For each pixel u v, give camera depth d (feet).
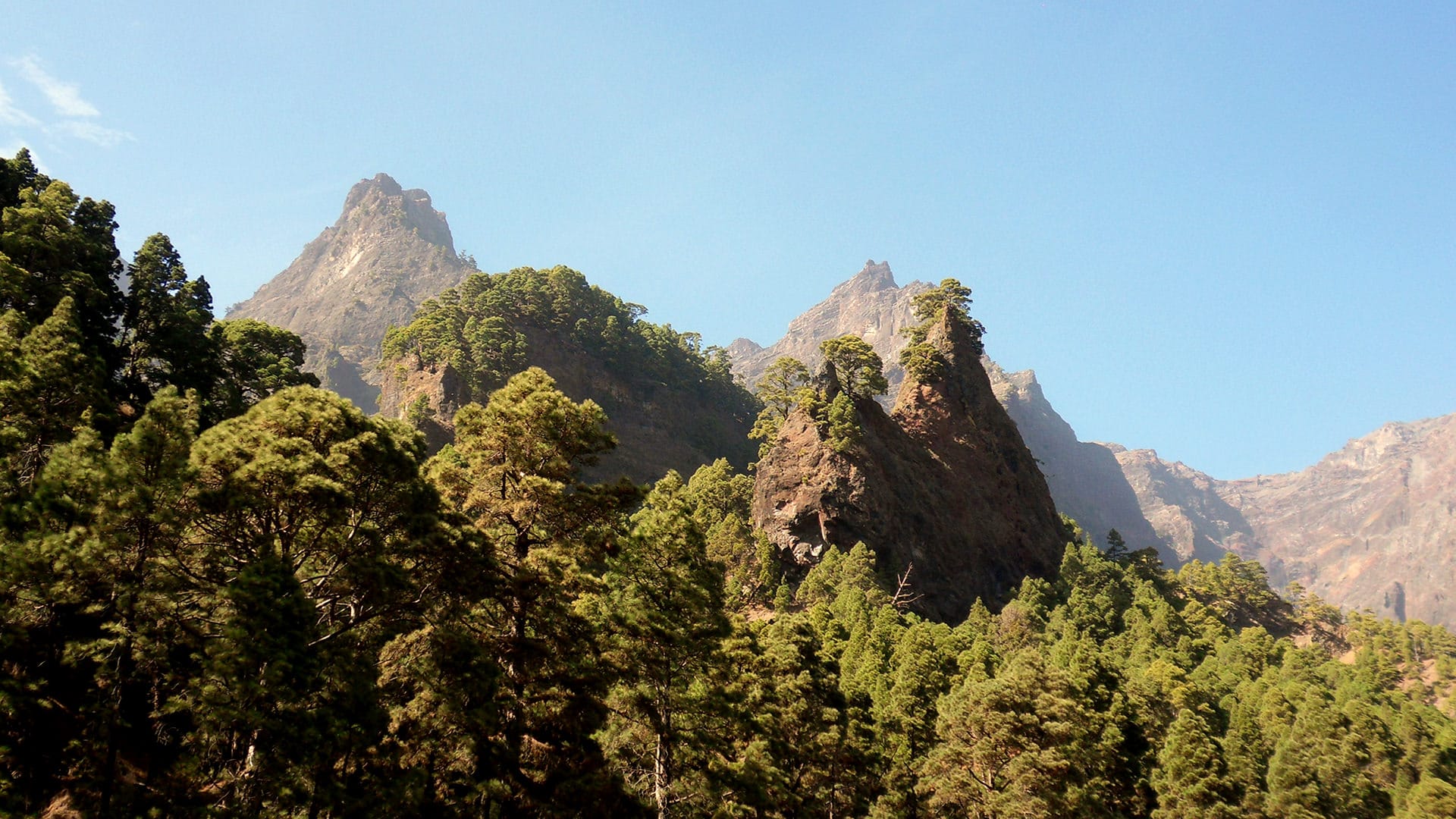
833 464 419.95
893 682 229.04
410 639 120.37
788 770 170.71
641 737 147.74
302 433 117.50
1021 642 339.16
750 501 457.27
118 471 101.91
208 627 104.47
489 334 568.00
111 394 178.29
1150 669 303.68
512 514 135.74
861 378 480.64
